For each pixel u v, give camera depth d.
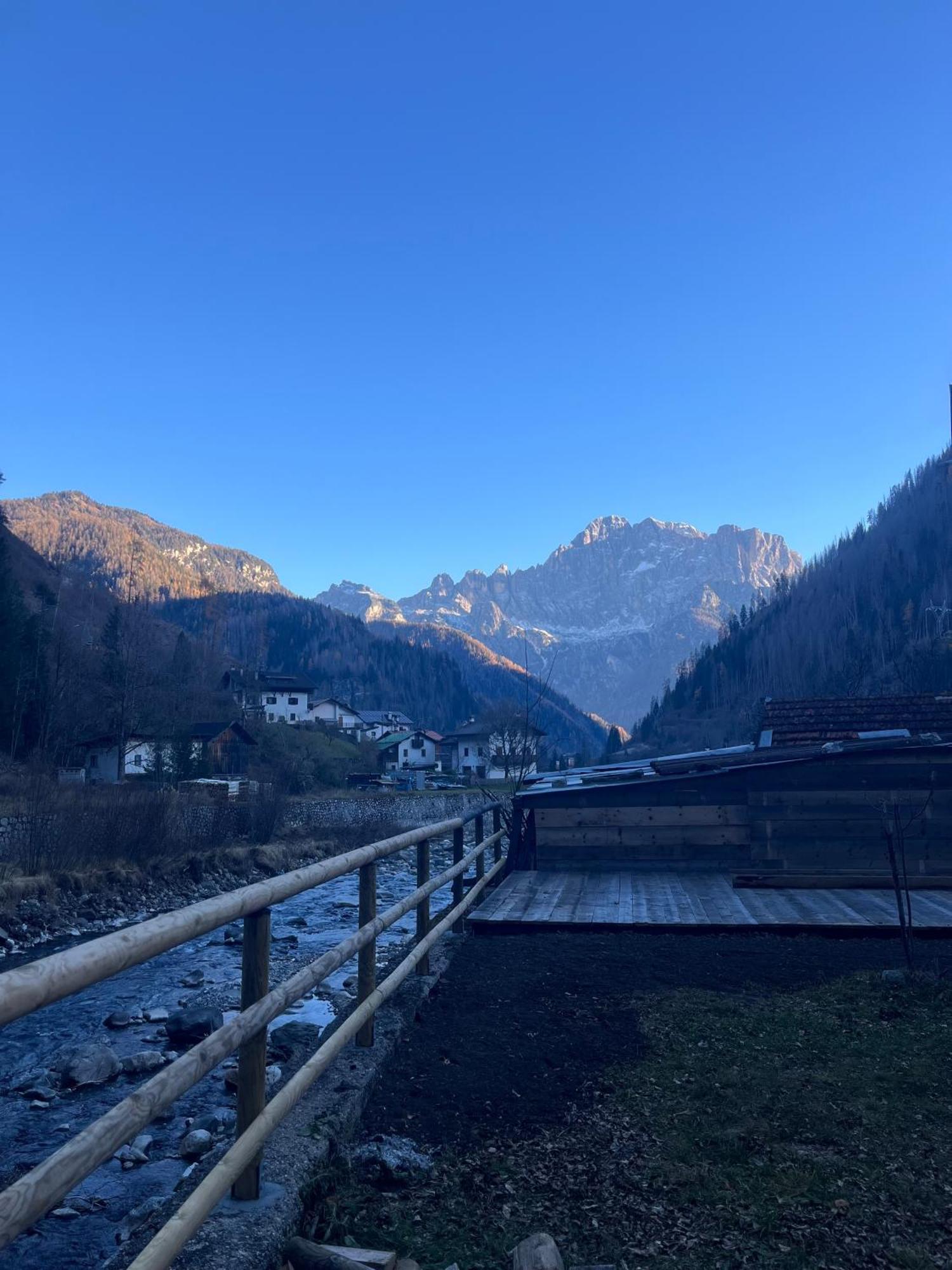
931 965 5.80
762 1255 2.64
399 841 4.90
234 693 95.94
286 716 107.50
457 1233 2.85
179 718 56.50
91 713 52.34
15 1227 1.39
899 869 9.20
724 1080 3.96
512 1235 2.81
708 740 136.38
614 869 10.19
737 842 9.99
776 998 5.21
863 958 6.11
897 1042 4.38
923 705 14.37
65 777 43.88
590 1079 4.07
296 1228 2.72
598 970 5.95
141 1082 6.62
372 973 4.29
